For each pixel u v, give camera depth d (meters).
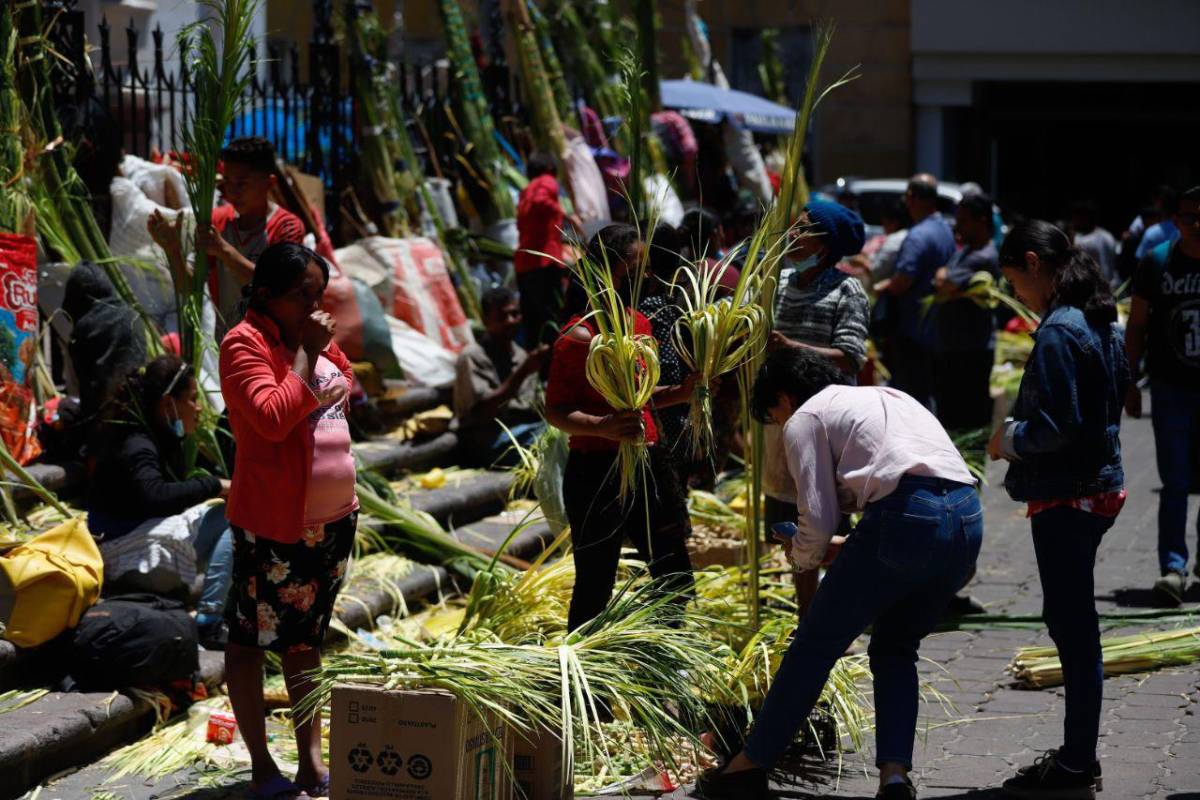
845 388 7.15
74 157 11.91
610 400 7.86
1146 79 34.84
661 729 7.11
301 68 26.56
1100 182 37.44
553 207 15.01
